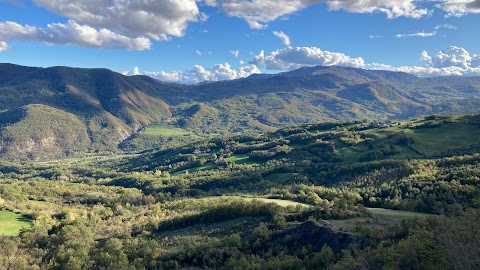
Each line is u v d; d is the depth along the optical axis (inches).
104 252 5029.5
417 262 2281.0
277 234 4320.9
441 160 7337.6
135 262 4598.9
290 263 3435.0
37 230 6195.9
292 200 6712.6
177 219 6102.4
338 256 3312.0
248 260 3905.0
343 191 6830.7
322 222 4200.3
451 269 2043.6
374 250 2920.8
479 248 1977.1
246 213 5659.5
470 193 4938.5
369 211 4680.1
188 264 4402.1
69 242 5565.9
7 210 7342.5
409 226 3363.7
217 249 4397.1
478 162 6619.1
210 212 5964.6
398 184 6309.1
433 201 4950.8
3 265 4987.7
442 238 2342.5
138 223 6663.4
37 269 4926.2
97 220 7263.8
